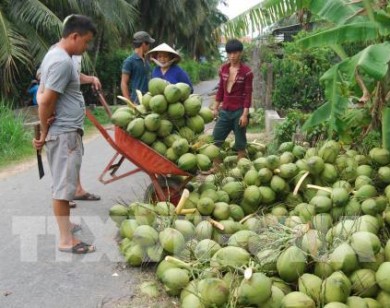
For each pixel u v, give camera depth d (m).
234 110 7.25
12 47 13.87
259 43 15.02
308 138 7.34
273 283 3.48
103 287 4.14
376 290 3.39
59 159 4.62
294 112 8.57
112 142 5.08
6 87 15.59
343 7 5.30
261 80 14.89
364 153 5.59
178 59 6.95
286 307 3.14
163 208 4.64
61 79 4.43
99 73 22.61
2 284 4.19
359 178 4.84
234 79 7.17
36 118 13.96
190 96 5.31
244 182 5.13
